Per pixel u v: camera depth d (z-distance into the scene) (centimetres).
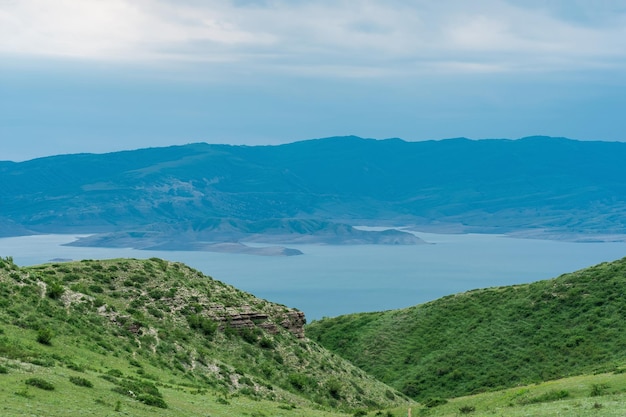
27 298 6338
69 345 5631
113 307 7062
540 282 12644
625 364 6875
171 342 6944
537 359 10062
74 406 3547
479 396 5850
